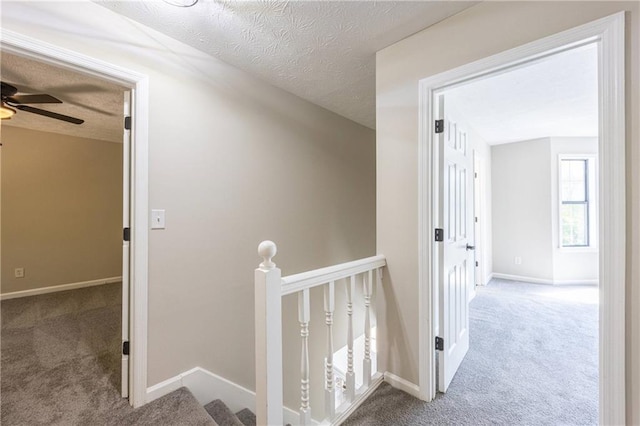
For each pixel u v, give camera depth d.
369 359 1.76
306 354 1.38
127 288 1.67
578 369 2.03
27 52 1.28
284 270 2.52
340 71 2.15
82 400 1.65
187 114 1.84
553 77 2.37
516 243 4.63
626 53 1.11
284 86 2.43
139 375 1.61
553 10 1.26
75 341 2.43
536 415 1.57
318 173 2.89
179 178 1.80
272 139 2.41
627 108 1.10
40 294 3.87
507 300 3.62
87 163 4.30
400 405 1.63
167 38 1.74
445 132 1.77
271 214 2.40
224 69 2.04
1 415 1.53
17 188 3.76
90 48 1.44
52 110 3.06
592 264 4.32
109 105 2.91
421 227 1.67
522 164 4.55
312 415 2.86
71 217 4.16
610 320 1.13
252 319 2.21
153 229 1.68
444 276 1.74
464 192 2.29
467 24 1.50
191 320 1.85
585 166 4.43
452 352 1.92
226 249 2.06
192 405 1.63
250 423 1.97
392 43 1.79
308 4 1.44
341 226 3.18
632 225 1.10
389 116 1.82
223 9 1.49
